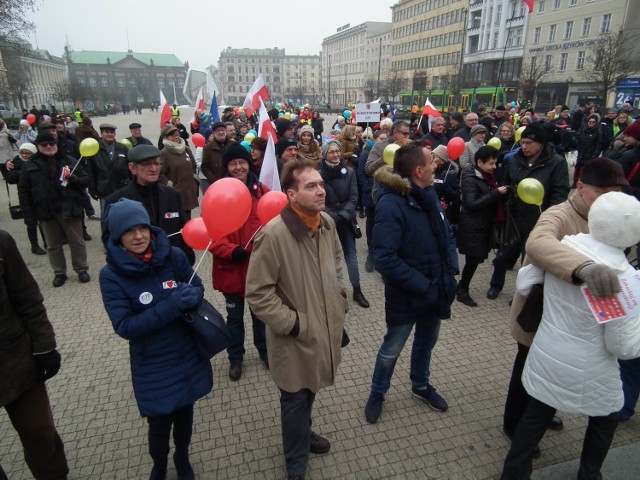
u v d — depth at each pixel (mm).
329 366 2395
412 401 3242
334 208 4645
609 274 1688
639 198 5051
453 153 5410
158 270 2189
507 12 48844
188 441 2426
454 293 2828
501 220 4520
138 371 2186
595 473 2303
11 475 2598
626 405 2920
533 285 2207
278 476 2566
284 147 5621
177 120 10914
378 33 92062
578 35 40312
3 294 1947
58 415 3109
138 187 3355
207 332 2164
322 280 2346
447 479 2543
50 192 5043
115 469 2629
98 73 122688
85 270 5551
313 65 137500
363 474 2576
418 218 2678
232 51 134625
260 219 3229
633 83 28125
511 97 40344
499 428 2959
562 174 4258
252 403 3230
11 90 37250
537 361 2145
